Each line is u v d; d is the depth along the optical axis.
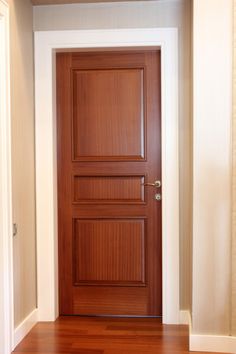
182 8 3.04
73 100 3.25
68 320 3.18
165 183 3.07
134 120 3.21
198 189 2.63
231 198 2.61
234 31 2.57
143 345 2.71
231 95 2.59
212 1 2.58
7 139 2.55
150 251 3.22
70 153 3.26
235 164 2.60
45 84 3.13
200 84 2.61
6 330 2.56
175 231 3.07
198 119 2.62
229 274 2.63
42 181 3.14
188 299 3.10
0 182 2.53
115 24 3.08
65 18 3.12
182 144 3.08
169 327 3.02
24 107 2.92
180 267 3.10
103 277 3.27
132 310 3.25
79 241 3.28
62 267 3.29
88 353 2.59
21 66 2.86
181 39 3.05
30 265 3.04
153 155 3.20
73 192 3.28
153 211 3.21
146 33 3.06
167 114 3.05
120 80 3.21
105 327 3.03
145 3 3.05
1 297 2.55
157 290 3.23
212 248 2.63
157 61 3.18
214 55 2.59
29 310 3.00
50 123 3.13
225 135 2.61
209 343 2.63
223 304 2.63
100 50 3.18
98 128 3.24
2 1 2.47
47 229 3.15
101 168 3.24
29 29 3.04
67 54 3.24
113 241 3.25
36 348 2.67
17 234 2.76
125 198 3.24
